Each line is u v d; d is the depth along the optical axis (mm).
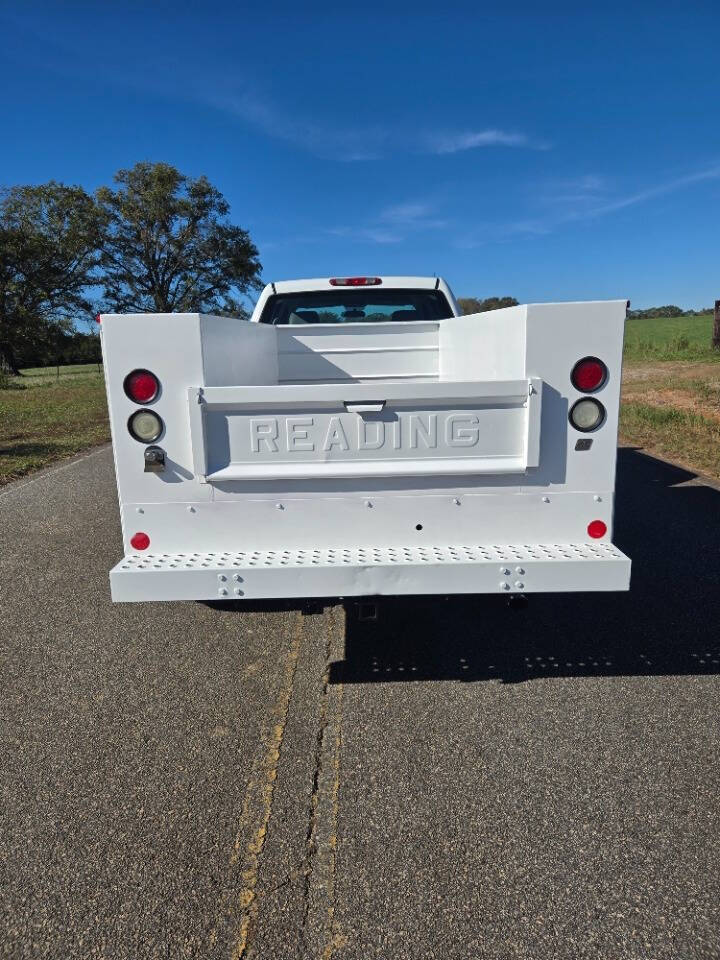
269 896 2061
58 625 4012
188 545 2793
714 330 24141
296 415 2697
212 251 57500
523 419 2711
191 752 2777
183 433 2691
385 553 2766
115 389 2660
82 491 7500
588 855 2197
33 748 2824
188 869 2170
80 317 52625
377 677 3357
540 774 2594
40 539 5668
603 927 1936
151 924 1971
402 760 2697
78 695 3236
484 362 3367
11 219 48375
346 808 2434
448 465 2732
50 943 1913
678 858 2180
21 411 16750
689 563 4828
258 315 5672
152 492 2748
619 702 3082
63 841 2303
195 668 3482
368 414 2695
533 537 2826
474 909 2002
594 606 4141
